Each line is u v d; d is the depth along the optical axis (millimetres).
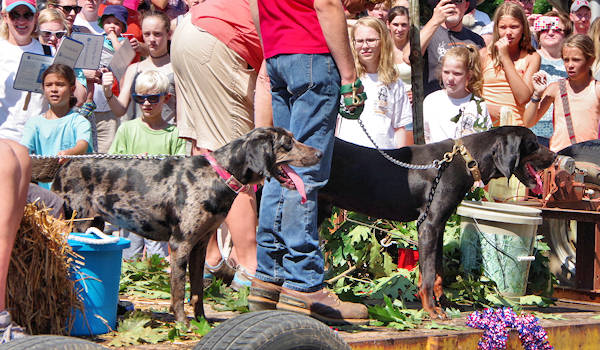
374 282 8219
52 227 5477
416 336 6188
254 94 7566
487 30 13781
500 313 6809
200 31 7410
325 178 6371
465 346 6516
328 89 6176
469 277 8195
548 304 8344
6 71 10164
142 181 6254
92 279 5758
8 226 4551
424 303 7160
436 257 7508
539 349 6777
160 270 8562
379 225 8672
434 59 11500
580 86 11125
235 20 7340
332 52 6094
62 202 6195
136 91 9734
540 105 11383
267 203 6504
